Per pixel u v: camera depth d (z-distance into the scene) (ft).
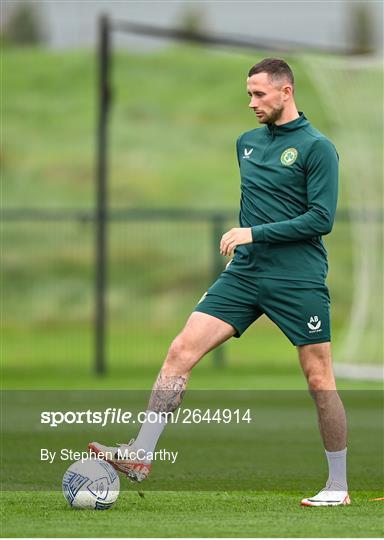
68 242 450.71
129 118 575.38
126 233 446.60
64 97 606.96
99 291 241.35
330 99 235.40
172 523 71.92
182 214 270.05
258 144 82.28
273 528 70.13
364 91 234.79
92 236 451.12
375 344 245.86
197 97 601.62
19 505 80.94
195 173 520.42
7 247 449.89
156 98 599.57
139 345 366.22
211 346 81.05
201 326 80.79
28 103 597.93
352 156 242.78
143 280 428.97
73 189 513.04
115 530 69.00
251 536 67.00
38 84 620.90
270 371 250.37
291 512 78.02
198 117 579.07
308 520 73.82
